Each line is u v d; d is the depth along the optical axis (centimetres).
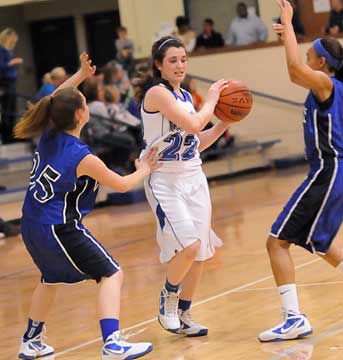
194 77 2464
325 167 780
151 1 2580
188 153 809
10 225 1723
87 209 772
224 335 823
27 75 3016
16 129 780
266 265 1154
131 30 2594
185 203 808
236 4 2684
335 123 781
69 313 1002
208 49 2544
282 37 777
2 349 863
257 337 804
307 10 2606
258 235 1407
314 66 807
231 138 2430
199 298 991
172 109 776
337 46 802
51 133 768
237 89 814
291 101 2506
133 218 1794
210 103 797
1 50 2095
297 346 758
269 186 2103
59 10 2991
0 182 2066
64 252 754
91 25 2986
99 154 2075
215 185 2269
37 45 3028
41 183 758
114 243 1493
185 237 794
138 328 886
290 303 784
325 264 1103
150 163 786
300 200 784
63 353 820
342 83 797
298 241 786
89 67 833
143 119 803
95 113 2080
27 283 1241
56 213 753
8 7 2966
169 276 820
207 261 1226
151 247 1418
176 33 2548
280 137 2531
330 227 784
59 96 764
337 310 869
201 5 2722
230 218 1631
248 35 2541
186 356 763
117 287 763
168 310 836
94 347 832
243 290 1012
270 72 2512
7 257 1482
